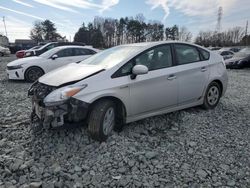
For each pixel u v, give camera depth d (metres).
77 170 3.17
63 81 3.75
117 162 3.36
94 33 70.56
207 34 68.56
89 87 3.69
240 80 11.15
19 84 9.10
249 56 17.70
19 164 3.25
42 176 3.05
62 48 10.32
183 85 4.78
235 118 5.13
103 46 71.25
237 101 6.53
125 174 3.12
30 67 9.55
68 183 2.93
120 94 3.93
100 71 3.94
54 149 3.67
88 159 3.42
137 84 4.11
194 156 3.58
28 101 6.35
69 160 3.40
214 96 5.54
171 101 4.66
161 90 4.44
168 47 4.75
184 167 3.29
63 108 3.52
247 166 3.34
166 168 3.26
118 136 4.03
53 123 3.57
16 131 4.28
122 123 4.14
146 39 72.12
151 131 4.38
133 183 2.94
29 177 3.04
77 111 3.58
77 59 10.34
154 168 3.26
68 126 3.71
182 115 5.07
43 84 3.96
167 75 4.50
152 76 4.30
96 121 3.73
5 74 11.86
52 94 3.58
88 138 3.92
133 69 3.99
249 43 62.84
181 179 3.04
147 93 4.25
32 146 3.76
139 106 4.21
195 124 4.71
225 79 5.66
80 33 70.81
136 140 4.02
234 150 3.77
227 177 3.09
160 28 72.06
